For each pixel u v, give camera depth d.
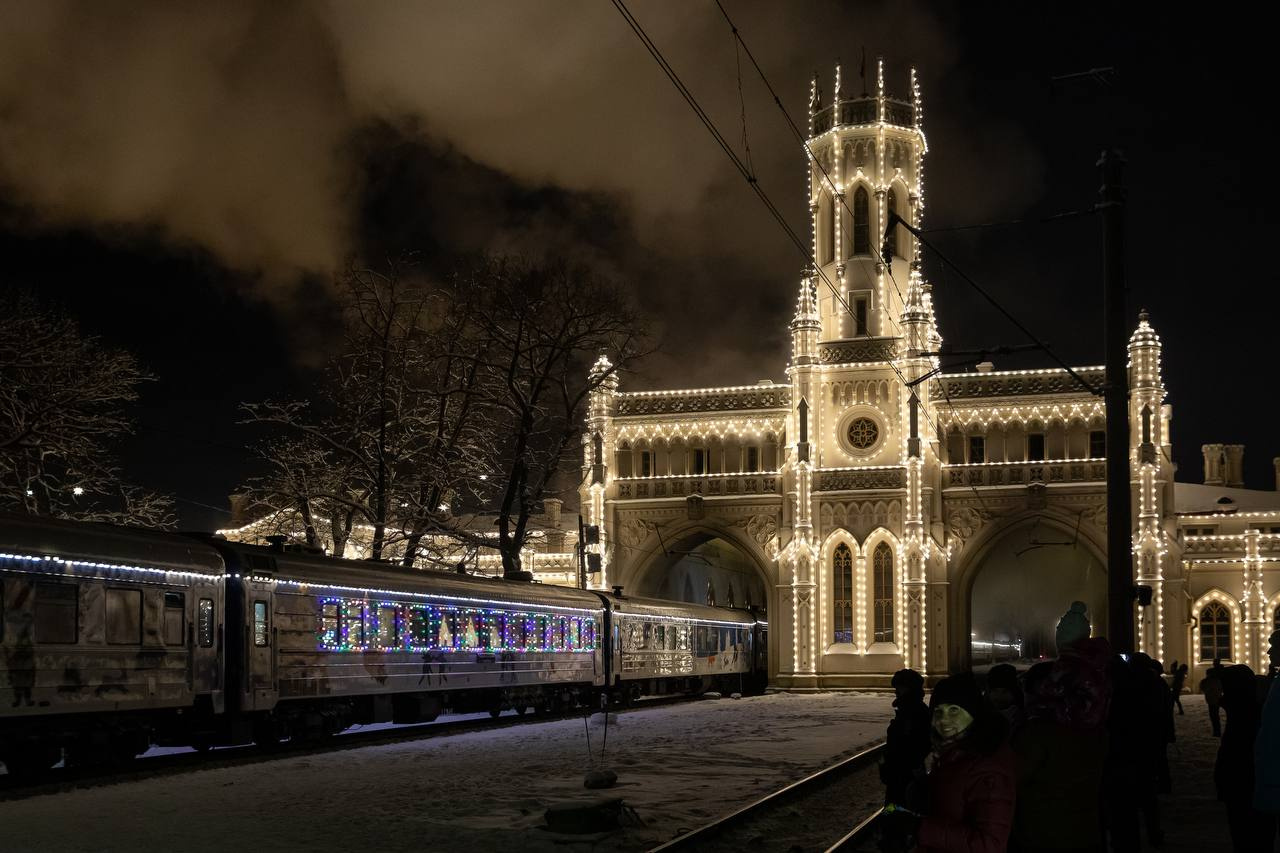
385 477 51.28
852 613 70.25
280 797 20.14
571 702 45.75
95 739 24.08
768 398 73.94
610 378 75.38
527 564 75.25
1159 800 20.95
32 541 22.36
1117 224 24.03
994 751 7.20
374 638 33.28
